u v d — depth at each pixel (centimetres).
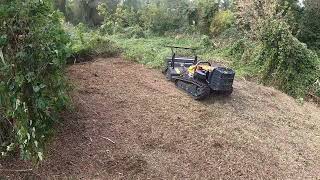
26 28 500
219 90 820
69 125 661
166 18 1638
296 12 1557
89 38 1212
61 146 603
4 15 484
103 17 1969
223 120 767
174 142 657
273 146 696
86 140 627
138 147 628
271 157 656
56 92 563
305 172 628
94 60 1096
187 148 645
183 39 1442
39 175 538
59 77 569
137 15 1720
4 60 494
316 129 805
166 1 1709
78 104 741
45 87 523
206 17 1612
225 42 1366
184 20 1644
